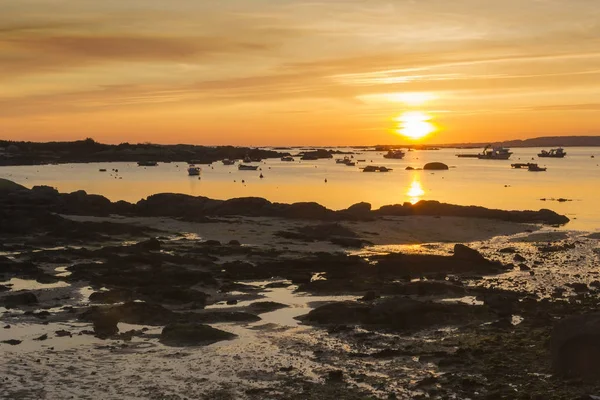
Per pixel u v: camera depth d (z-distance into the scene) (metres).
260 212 72.75
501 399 20.67
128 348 26.72
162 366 24.45
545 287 39.34
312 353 26.05
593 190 124.94
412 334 29.00
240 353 26.08
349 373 23.56
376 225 66.69
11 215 59.16
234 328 29.95
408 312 30.44
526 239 60.47
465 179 160.75
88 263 43.66
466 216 74.69
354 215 70.88
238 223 65.69
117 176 179.75
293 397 21.25
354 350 26.50
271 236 58.31
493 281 41.16
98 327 29.30
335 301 35.06
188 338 27.72
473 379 22.44
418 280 41.16
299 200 106.62
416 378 22.91
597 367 22.36
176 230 61.34
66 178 170.50
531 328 29.38
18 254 46.75
